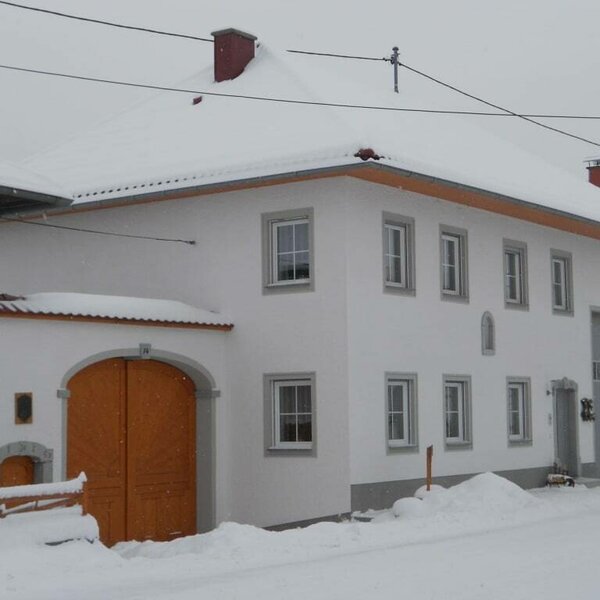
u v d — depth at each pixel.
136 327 18.92
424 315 21.50
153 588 11.71
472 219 23.19
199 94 25.05
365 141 19.09
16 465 16.91
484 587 11.12
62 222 23.25
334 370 19.64
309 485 19.77
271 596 10.84
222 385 20.66
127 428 19.11
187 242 21.45
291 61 25.06
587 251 27.80
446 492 19.52
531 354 24.97
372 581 11.66
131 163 22.89
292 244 20.47
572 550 13.93
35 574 12.65
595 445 27.47
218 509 20.36
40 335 17.28
